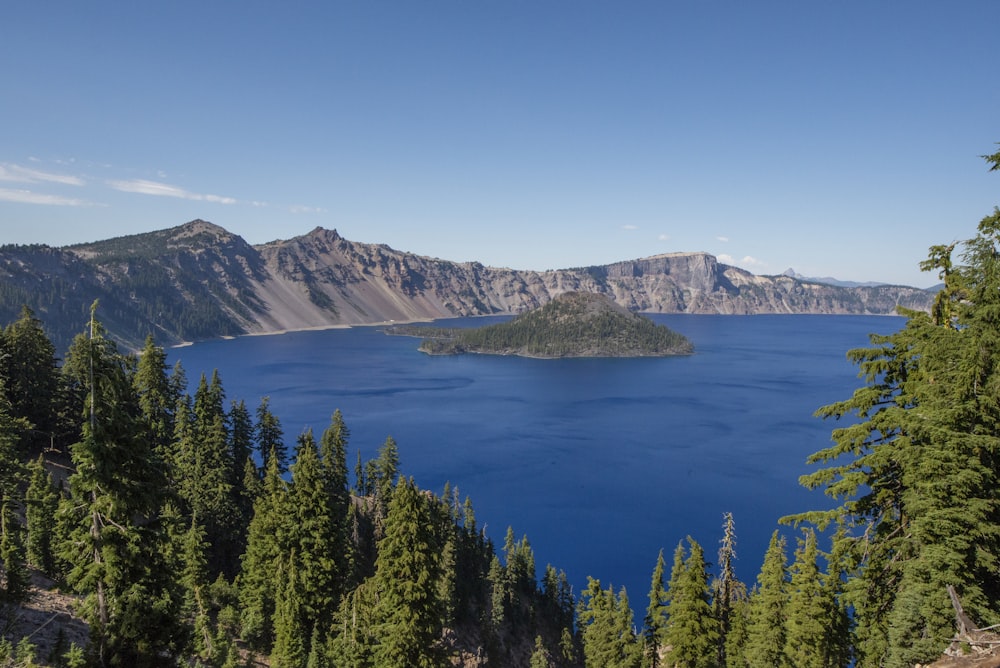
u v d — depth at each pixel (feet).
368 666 136.46
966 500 63.26
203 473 234.99
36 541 152.66
